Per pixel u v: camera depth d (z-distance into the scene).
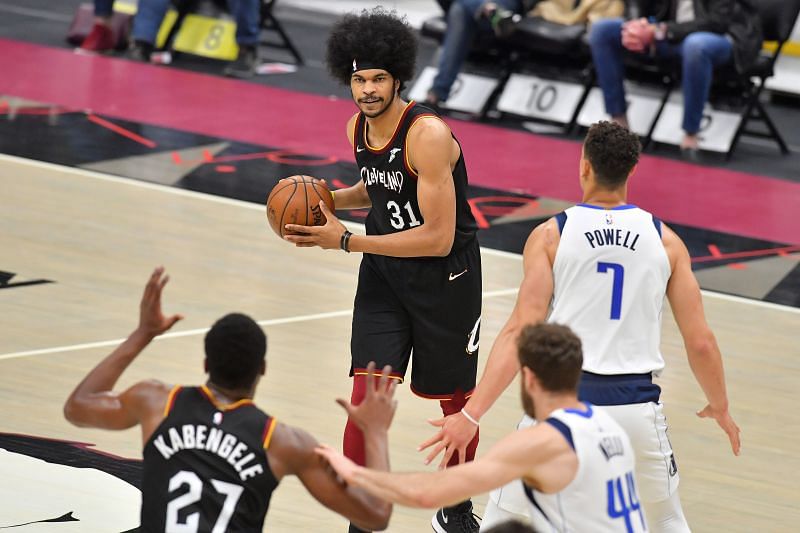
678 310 12.97
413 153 14.41
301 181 15.03
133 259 24.56
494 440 17.86
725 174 34.22
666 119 36.56
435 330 15.13
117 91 37.88
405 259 14.93
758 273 26.62
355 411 10.53
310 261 25.34
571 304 12.78
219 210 28.11
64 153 31.39
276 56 44.28
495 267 25.78
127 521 14.74
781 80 43.38
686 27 34.34
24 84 37.69
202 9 43.31
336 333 21.56
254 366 10.27
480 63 39.69
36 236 25.34
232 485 9.98
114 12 43.38
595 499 10.16
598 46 35.59
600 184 13.04
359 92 14.30
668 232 12.99
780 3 35.03
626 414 12.62
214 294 23.00
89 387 10.69
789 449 18.38
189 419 10.15
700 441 18.42
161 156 31.91
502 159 34.22
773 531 15.83
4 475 15.66
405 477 10.02
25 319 21.11
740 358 21.88
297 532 14.88
